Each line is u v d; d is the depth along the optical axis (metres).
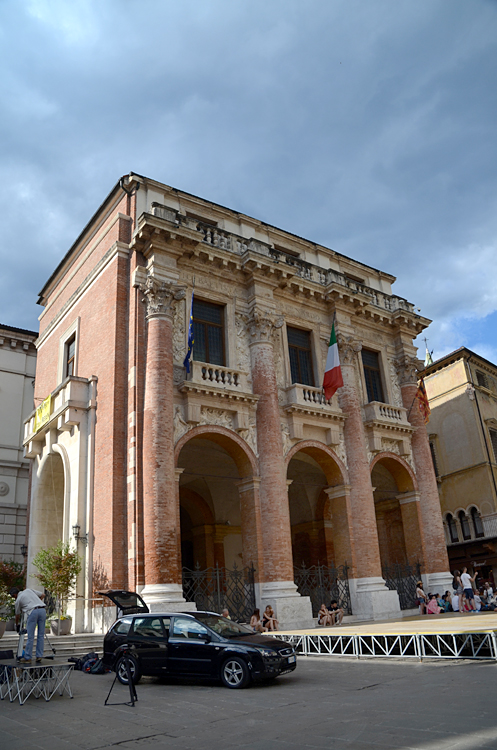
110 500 20.48
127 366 22.11
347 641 17.20
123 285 22.95
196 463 28.25
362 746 6.71
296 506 33.66
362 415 28.33
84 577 21.03
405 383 30.91
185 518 33.12
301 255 29.92
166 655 12.71
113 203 25.42
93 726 8.79
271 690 11.41
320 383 26.92
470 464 39.06
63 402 23.70
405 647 15.01
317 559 32.09
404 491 29.50
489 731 6.96
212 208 26.59
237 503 31.86
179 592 18.80
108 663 13.62
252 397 23.45
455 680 11.03
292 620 20.86
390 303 32.22
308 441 25.28
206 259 24.27
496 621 16.02
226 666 12.04
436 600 25.88
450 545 39.16
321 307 28.36
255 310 24.88
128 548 19.75
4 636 19.34
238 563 31.81
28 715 9.75
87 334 25.09
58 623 19.28
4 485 32.12
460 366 40.88
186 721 8.87
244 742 7.36
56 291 30.62
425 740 6.77
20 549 31.53
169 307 22.09
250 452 23.11
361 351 30.05
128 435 21.06
